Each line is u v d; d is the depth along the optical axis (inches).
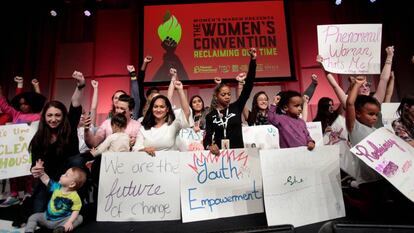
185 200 71.3
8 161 88.5
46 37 223.5
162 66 217.9
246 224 69.3
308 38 224.7
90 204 93.8
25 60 216.8
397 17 219.5
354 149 67.3
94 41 226.1
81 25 228.2
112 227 71.5
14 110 111.8
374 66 100.3
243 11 226.4
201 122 122.1
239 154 76.0
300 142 85.3
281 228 41.2
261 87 219.8
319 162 73.2
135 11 231.6
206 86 219.5
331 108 129.4
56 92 216.7
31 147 84.2
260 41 221.6
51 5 227.9
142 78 128.1
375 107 78.2
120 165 76.0
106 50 225.0
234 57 219.8
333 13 226.2
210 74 217.2
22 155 89.9
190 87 218.8
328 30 101.3
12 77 213.6
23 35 220.5
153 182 75.3
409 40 215.0
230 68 218.2
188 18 226.1
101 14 230.8
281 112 99.0
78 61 222.5
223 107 91.8
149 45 221.0
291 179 69.5
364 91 121.2
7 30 217.8
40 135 81.6
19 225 79.4
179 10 227.3
